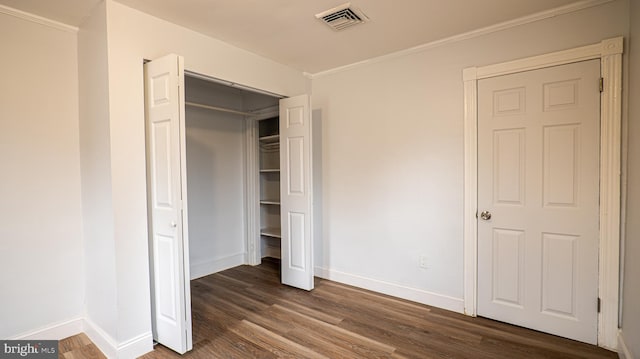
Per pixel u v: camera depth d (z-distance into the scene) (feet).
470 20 7.84
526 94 7.79
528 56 7.75
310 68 11.34
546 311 7.72
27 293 7.31
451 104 8.91
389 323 8.40
